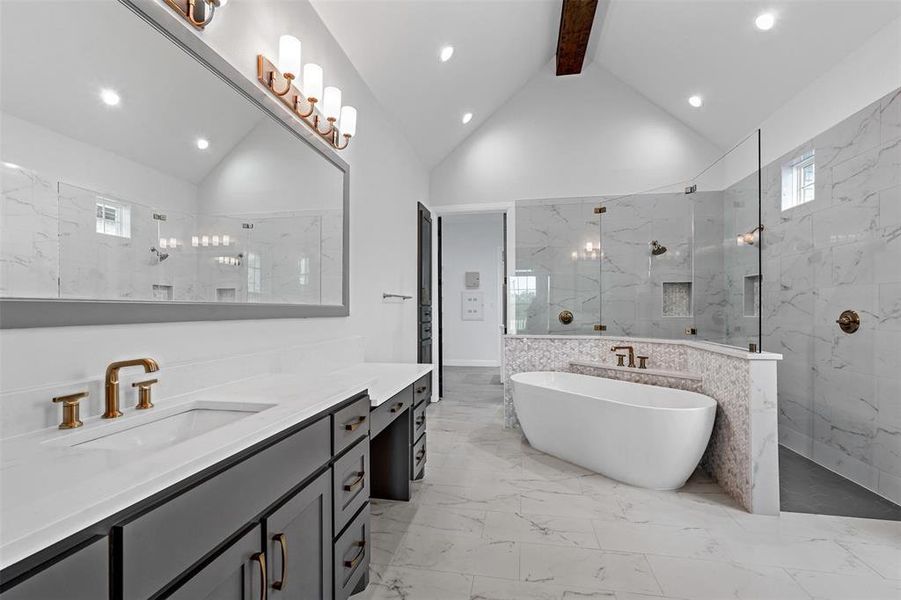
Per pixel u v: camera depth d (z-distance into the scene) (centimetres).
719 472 276
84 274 104
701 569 185
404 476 249
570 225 464
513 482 277
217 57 148
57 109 97
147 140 121
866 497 256
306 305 212
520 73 450
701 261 327
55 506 58
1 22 86
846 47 276
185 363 139
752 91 357
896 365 247
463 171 496
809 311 317
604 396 347
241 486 91
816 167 309
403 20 272
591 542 206
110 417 107
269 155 181
